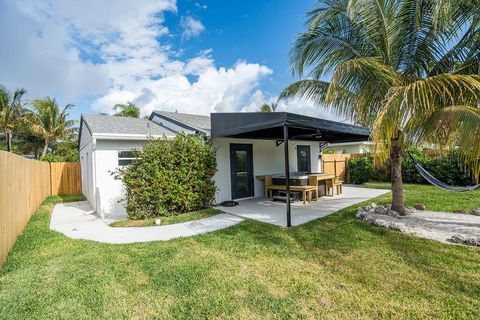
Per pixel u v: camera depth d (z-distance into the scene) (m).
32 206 7.81
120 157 8.12
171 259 4.11
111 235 5.64
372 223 5.61
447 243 4.32
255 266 3.79
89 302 2.96
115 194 7.97
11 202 4.84
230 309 2.78
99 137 7.54
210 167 8.07
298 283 3.28
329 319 2.59
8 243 4.50
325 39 5.69
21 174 5.96
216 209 7.87
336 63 5.88
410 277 3.32
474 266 3.51
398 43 5.35
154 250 4.53
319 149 13.88
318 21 5.45
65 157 21.00
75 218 7.52
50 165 13.50
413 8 4.93
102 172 7.79
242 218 6.83
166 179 7.15
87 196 11.09
